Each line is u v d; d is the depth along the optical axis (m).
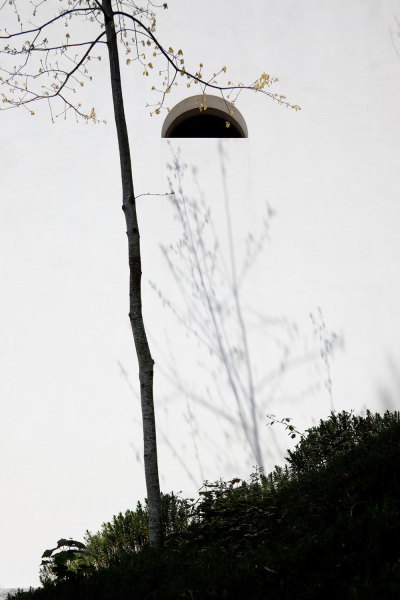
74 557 4.54
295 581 3.43
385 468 4.74
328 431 7.07
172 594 3.63
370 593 3.04
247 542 4.61
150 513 5.41
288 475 7.02
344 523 3.95
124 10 7.91
